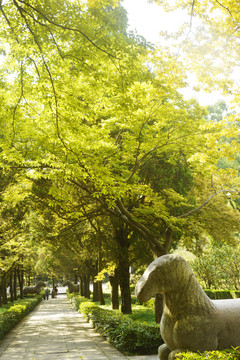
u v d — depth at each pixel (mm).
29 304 24516
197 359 3889
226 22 7375
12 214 17500
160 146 12062
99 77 7480
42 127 9516
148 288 4797
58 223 16781
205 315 4918
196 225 14320
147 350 9180
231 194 16172
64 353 9789
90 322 16625
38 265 42656
